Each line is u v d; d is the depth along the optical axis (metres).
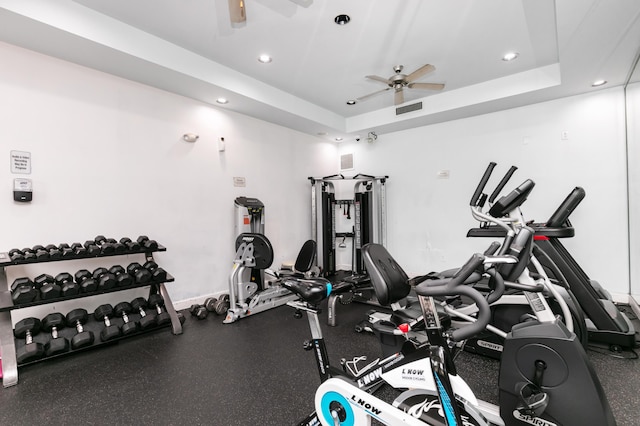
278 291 3.73
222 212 4.02
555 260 2.44
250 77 3.69
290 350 2.50
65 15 2.32
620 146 3.42
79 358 2.37
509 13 2.52
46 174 2.67
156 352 2.47
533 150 3.94
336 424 1.27
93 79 2.94
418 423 1.05
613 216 3.47
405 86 3.32
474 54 3.17
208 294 3.84
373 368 1.29
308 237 5.42
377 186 5.36
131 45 2.68
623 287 3.43
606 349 2.36
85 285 2.46
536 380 1.26
